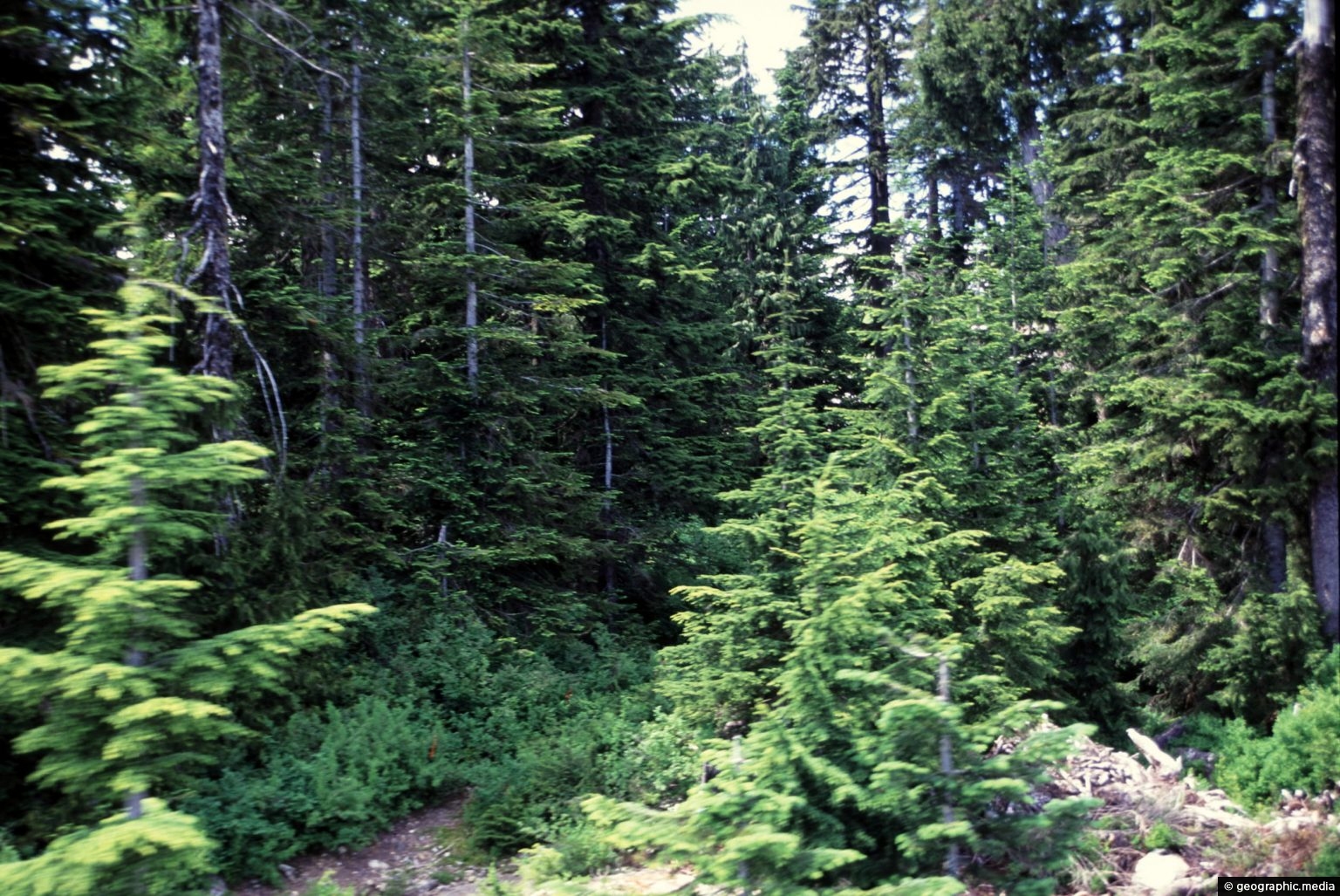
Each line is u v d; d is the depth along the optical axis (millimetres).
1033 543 11609
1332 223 10992
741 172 25203
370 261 14234
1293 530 12086
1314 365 11055
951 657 5895
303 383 10508
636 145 15570
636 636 14141
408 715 9945
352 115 12641
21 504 6457
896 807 5344
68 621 5566
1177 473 12992
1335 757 7668
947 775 5359
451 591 12078
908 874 5531
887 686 6055
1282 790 7730
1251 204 12625
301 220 10031
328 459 10477
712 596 9555
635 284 15461
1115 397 12758
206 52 8094
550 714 10586
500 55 12906
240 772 8008
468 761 9750
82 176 7797
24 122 6742
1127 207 13508
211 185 8031
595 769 9102
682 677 10062
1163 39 12227
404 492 12023
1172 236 13016
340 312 11391
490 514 12461
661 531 14836
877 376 10844
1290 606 10953
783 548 8852
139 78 8453
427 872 7914
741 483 17188
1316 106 11031
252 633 4918
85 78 7793
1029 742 5488
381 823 8500
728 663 8859
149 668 4562
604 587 15180
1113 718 12102
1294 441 11258
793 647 8562
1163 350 12781
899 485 10211
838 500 8203
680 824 5461
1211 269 12625
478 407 12430
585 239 14484
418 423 12359
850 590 6465
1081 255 15250
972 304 14586
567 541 12625
